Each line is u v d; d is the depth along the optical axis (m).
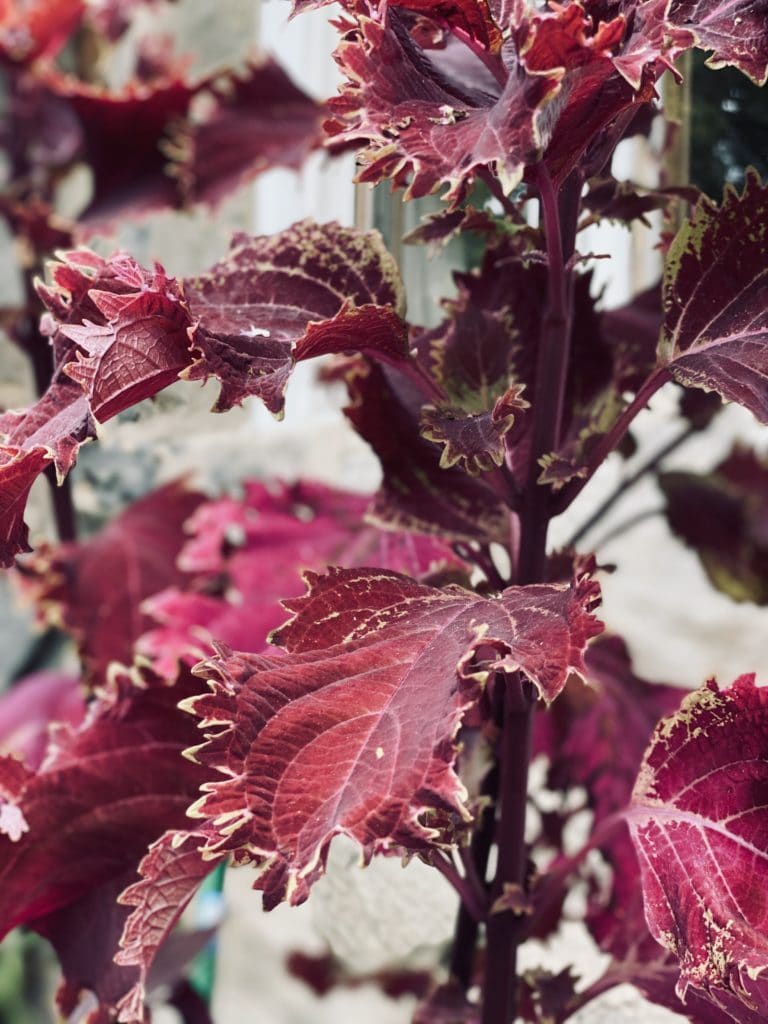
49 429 0.47
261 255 0.54
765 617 0.98
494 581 0.61
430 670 0.45
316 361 0.98
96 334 0.46
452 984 0.63
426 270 0.71
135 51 1.23
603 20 0.47
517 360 0.60
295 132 0.93
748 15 0.48
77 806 0.58
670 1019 0.66
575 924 0.82
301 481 0.94
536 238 0.53
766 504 0.83
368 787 0.43
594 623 0.44
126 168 0.99
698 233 0.52
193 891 0.54
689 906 0.48
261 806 0.43
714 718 0.50
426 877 0.68
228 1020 1.18
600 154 0.51
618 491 0.85
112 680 0.59
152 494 1.00
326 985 0.94
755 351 0.50
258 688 0.45
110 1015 0.56
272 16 1.01
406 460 0.60
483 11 0.46
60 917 0.58
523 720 0.55
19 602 0.98
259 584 0.85
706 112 0.66
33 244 0.96
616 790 0.70
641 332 0.67
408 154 0.43
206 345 0.47
